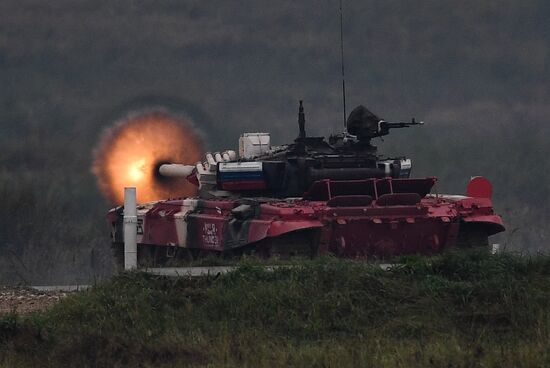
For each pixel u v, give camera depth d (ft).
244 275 237.66
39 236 452.35
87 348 201.87
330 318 217.77
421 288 228.22
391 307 222.28
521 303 218.38
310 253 295.48
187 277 242.17
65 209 461.78
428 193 322.96
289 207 293.02
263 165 313.12
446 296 225.35
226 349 197.47
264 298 224.33
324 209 293.23
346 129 326.44
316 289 227.40
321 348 198.39
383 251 300.20
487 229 315.99
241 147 338.95
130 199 285.23
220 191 324.80
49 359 198.49
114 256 367.45
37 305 261.03
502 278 230.68
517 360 184.75
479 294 224.33
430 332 209.36
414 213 300.20
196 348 200.85
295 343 206.08
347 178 314.55
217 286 234.79
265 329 213.87
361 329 213.87
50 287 294.46
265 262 253.24
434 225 301.63
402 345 197.98
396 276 236.84
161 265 299.99
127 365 195.52
